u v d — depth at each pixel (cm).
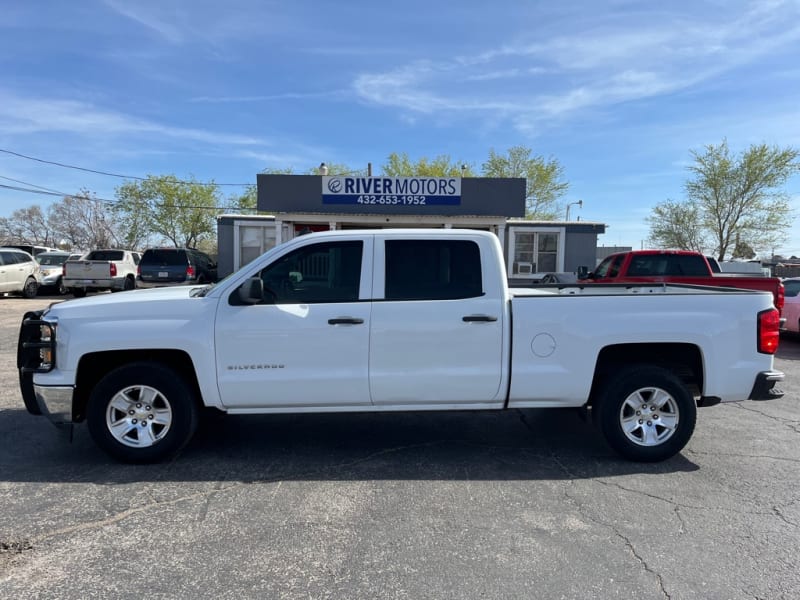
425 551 321
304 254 451
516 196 1900
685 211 3778
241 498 389
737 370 453
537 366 448
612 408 454
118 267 1967
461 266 454
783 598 279
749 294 459
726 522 358
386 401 450
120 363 462
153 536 336
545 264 2227
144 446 443
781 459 470
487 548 325
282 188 1877
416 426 559
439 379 445
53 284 2155
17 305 1689
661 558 315
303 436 525
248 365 438
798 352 1062
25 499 385
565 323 447
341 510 372
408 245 454
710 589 286
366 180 1886
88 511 368
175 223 3762
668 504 384
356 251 453
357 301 445
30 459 459
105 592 281
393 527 349
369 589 285
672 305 451
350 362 441
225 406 444
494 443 510
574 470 445
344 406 452
